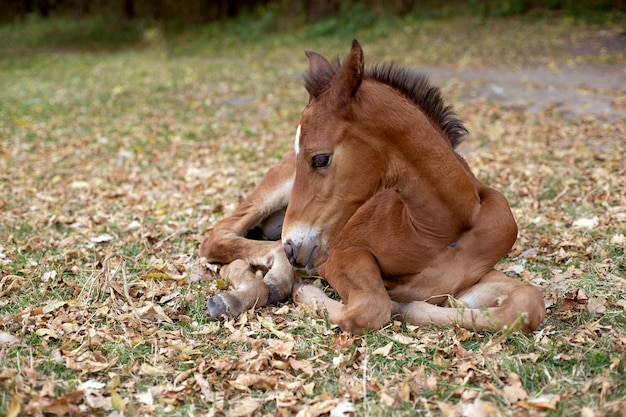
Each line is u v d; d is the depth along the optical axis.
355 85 2.92
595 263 4.20
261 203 4.48
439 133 3.27
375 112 2.99
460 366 2.95
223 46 20.25
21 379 2.83
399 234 3.48
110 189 6.60
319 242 3.05
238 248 4.30
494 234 3.42
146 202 6.12
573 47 14.07
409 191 3.20
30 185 6.78
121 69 15.64
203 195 6.29
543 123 8.46
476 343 3.24
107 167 7.47
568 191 5.82
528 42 15.00
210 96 11.48
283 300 3.94
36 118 10.15
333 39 18.31
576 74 11.62
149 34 21.77
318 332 3.41
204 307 3.78
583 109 9.05
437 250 3.44
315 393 2.89
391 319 3.53
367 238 3.58
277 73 13.58
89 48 22.03
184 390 2.88
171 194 6.38
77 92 12.38
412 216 3.37
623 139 7.41
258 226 4.70
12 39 22.41
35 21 24.12
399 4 19.64
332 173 2.98
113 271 4.12
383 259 3.53
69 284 4.02
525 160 6.96
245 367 3.07
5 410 2.64
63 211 5.82
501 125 8.55
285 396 2.80
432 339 3.28
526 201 5.61
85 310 3.64
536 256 4.41
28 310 3.61
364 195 3.04
